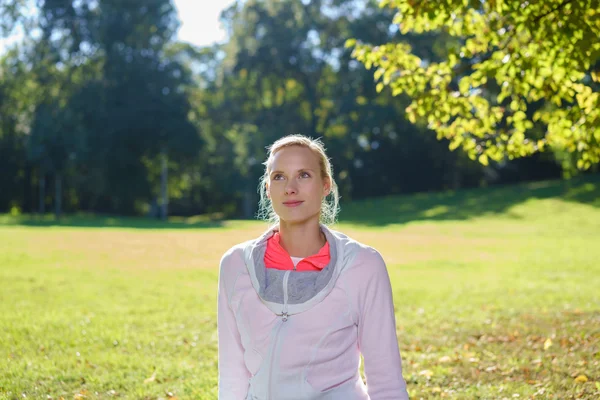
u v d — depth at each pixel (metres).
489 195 37.75
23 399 4.87
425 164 50.75
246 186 50.28
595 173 41.72
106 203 53.91
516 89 5.87
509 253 18.36
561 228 26.41
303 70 50.22
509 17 5.75
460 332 7.74
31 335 7.29
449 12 5.46
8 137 49.56
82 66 47.88
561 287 12.11
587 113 5.67
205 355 6.55
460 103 6.08
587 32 5.09
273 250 2.59
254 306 2.56
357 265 2.53
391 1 5.90
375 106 46.28
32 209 50.22
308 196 2.53
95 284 12.10
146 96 46.06
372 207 40.19
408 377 5.54
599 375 5.41
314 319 2.49
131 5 46.97
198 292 11.41
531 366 5.82
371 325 2.56
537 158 48.12
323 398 2.50
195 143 46.81
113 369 5.91
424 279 13.38
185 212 58.47
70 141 43.94
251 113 52.88
